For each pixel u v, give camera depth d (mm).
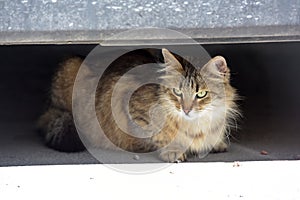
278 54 6512
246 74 6395
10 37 3951
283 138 4871
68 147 4641
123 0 3898
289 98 5922
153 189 3771
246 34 3969
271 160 4297
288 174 3973
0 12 3883
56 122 4758
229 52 6395
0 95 6070
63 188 3789
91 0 3896
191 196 3676
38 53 6695
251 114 5516
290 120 5332
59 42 4035
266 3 3898
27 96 6039
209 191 3740
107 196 3678
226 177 3947
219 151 4582
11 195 3697
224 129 4578
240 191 3738
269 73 6398
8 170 4070
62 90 4820
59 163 4316
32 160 4391
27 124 5340
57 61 6219
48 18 3916
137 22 3938
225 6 3908
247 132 5031
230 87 4582
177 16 3922
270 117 5410
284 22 3926
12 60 6766
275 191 3732
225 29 3949
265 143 4750
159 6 3910
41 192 3736
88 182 3877
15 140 4922
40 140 4922
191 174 4012
